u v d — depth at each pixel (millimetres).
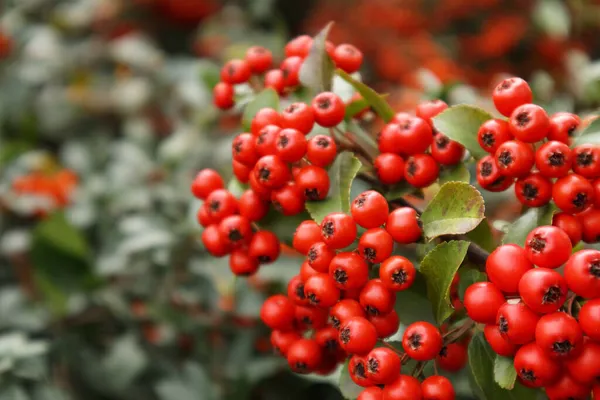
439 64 575
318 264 270
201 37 704
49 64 693
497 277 255
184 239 440
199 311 449
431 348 261
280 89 309
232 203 294
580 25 556
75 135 683
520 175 265
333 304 272
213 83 388
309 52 296
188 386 420
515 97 268
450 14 666
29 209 505
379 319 270
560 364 252
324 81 297
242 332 433
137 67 662
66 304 444
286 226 297
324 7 748
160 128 659
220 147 520
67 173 537
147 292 449
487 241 292
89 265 439
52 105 677
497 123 268
